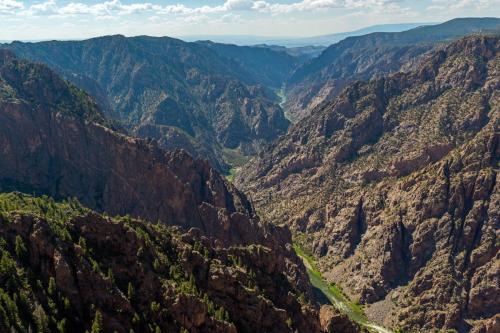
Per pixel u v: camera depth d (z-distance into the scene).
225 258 127.38
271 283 127.38
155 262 105.50
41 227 94.06
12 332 76.62
